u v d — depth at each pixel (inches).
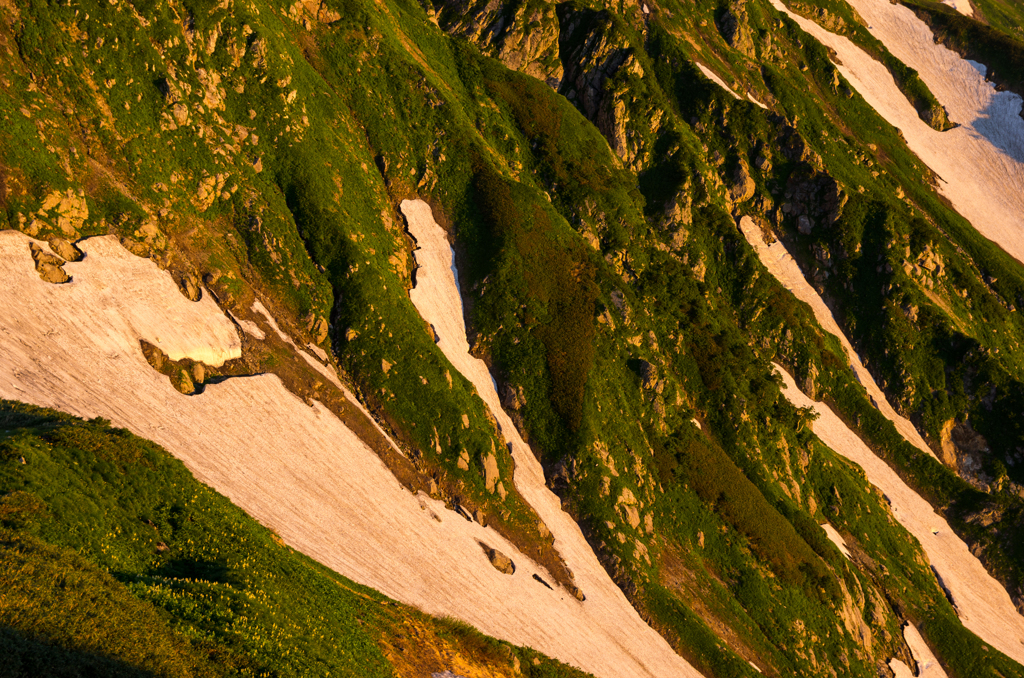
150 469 2000.5
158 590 1544.0
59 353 2250.2
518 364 3316.9
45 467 1736.0
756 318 4271.7
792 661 3125.0
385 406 2925.7
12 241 2333.9
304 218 3134.8
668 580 3110.2
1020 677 3604.8
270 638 1595.7
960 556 4065.0
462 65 4175.7
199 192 2918.3
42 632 1183.6
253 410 2576.3
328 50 3631.9
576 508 3134.8
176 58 3006.9
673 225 4212.6
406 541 2568.9
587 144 4224.9
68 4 2723.9
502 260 3452.3
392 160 3580.2
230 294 2797.7
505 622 2556.6
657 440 3452.3
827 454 4023.1
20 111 2493.8
